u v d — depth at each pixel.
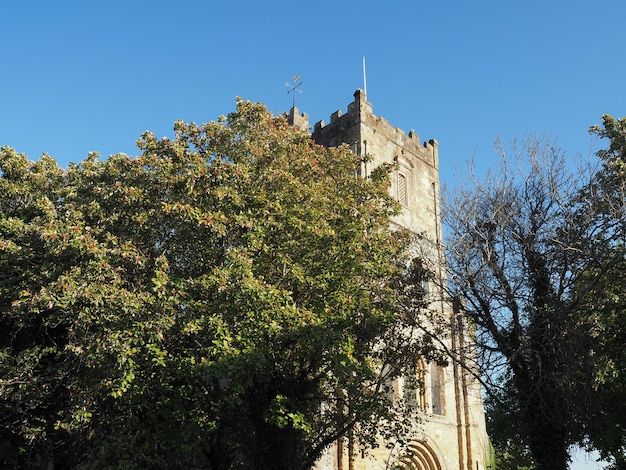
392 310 22.58
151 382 19.28
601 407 27.08
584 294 20.77
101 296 17.45
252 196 20.12
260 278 18.75
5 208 24.58
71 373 21.28
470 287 21.58
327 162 24.84
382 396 26.12
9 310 21.28
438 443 36.12
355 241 21.42
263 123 23.11
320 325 19.33
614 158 23.52
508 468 45.16
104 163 22.09
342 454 29.98
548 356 20.08
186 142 21.47
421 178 42.38
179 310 18.98
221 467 23.00
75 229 18.00
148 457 19.06
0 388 20.59
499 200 22.16
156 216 19.73
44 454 23.88
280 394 20.62
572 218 21.17
